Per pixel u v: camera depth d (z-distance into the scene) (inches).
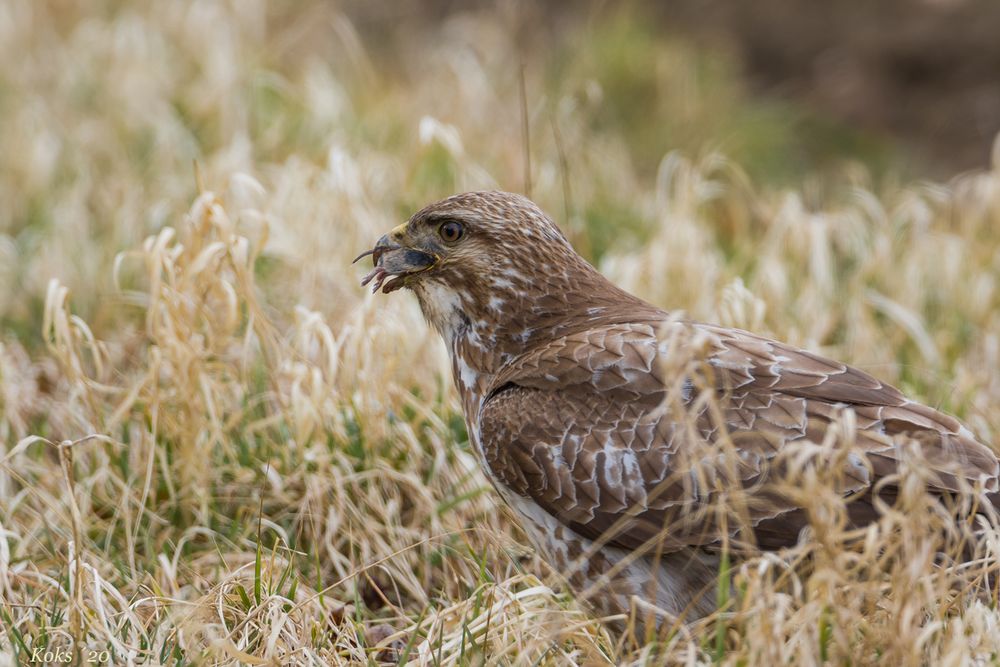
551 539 330.0
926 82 889.5
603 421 318.7
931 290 538.6
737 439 305.4
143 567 381.4
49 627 334.6
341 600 379.9
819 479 295.6
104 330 499.2
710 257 524.7
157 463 407.5
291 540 394.6
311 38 821.2
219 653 326.0
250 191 527.2
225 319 422.3
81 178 591.2
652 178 737.6
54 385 472.1
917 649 285.7
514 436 327.9
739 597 307.3
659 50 824.9
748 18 924.0
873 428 304.3
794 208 557.9
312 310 474.3
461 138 655.8
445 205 356.2
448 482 406.0
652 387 316.2
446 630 344.5
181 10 754.2
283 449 406.3
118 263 423.8
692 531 307.4
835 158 816.3
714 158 602.9
